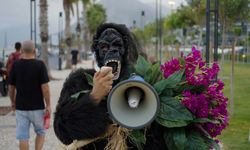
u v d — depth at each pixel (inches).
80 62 1991.9
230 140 352.5
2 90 741.3
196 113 105.6
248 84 853.2
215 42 401.4
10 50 1094.4
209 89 108.2
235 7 504.4
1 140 395.2
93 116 103.0
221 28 628.1
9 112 553.0
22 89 294.8
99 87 103.2
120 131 104.7
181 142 103.8
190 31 1724.9
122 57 111.2
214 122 107.3
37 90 296.7
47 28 1037.2
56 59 1713.8
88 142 105.0
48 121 302.4
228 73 956.0
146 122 100.3
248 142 346.9
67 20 1622.8
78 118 102.9
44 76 296.0
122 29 112.8
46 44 1038.4
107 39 110.3
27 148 297.0
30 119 297.9
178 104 104.5
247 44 1481.3
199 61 110.7
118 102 101.3
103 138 105.8
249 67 1314.0
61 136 105.0
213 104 109.3
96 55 113.6
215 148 108.0
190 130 106.9
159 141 107.3
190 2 777.6
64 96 108.9
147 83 100.7
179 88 107.1
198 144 104.8
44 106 301.4
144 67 108.9
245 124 426.3
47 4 1037.2
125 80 101.9
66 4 1612.9
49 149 350.6
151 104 101.3
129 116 101.3
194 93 108.0
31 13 962.1
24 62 296.5
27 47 292.2
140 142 105.2
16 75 296.5
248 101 609.6
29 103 295.3
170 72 110.0
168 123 103.8
